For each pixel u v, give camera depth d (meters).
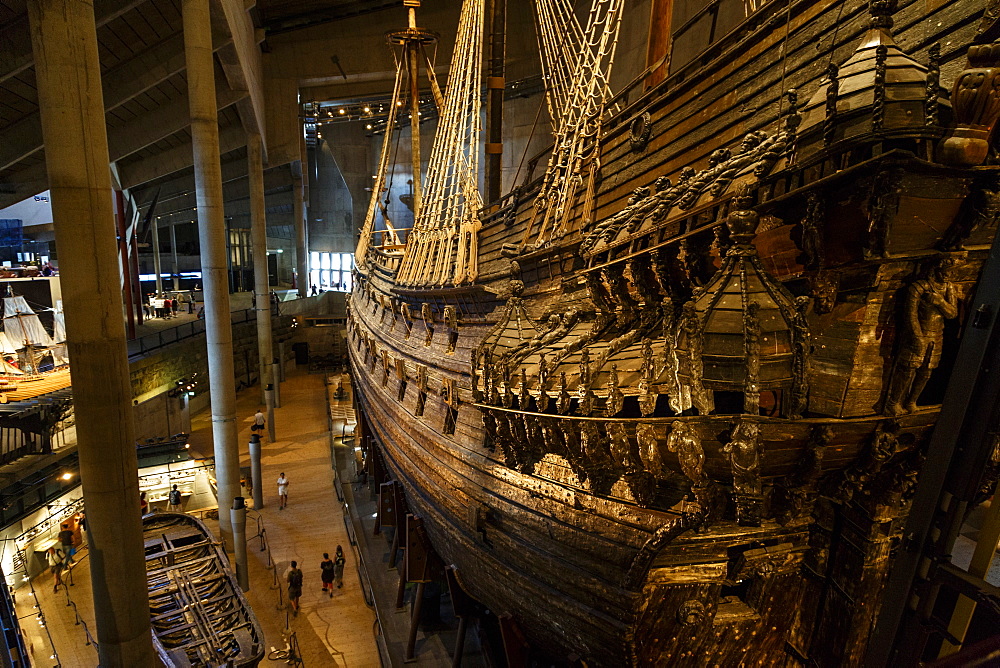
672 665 4.68
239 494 15.12
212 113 14.12
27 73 13.74
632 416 3.86
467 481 7.14
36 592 12.91
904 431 3.22
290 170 38.16
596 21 7.54
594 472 4.65
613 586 4.65
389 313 13.62
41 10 6.34
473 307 8.27
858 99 2.81
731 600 4.48
